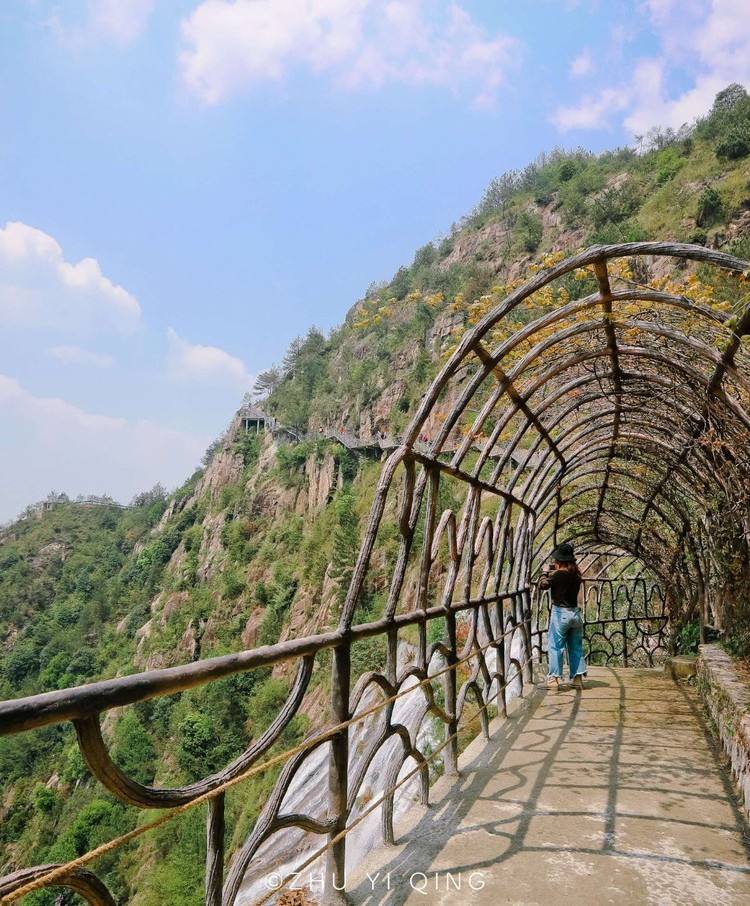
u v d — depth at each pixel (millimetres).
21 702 1080
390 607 3016
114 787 1298
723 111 42312
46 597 98812
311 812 10797
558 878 2547
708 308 3617
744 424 4367
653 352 4578
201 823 21594
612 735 4852
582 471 8250
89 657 68812
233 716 35156
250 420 94062
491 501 17859
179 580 68875
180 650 55656
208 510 82812
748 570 5230
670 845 2859
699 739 4699
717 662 5285
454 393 24438
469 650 4520
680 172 39281
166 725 39219
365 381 67938
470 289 53594
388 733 2889
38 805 39844
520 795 3539
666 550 9469
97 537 120500
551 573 6688
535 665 8133
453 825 3111
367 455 55812
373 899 2398
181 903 19922
